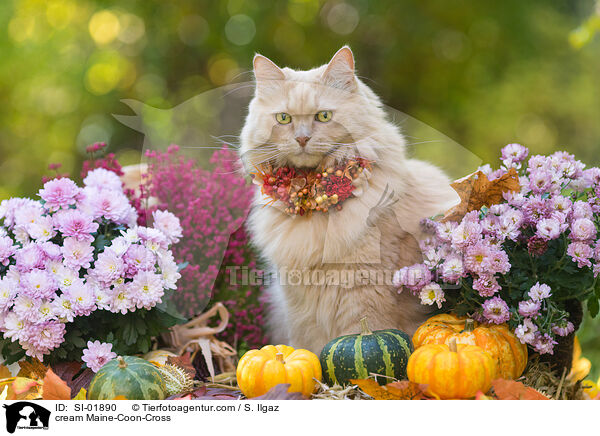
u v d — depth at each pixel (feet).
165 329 8.89
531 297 7.36
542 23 24.30
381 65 23.50
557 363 8.34
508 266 7.43
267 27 23.79
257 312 10.94
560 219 7.47
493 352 7.39
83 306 7.72
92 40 24.88
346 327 8.68
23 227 8.31
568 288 7.85
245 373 7.32
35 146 24.73
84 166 11.29
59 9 24.64
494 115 23.49
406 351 7.64
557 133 24.31
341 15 24.13
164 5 24.44
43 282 7.65
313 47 23.44
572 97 24.14
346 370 7.46
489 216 7.79
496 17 24.12
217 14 24.26
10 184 24.30
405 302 8.66
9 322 7.61
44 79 24.82
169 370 7.93
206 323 10.67
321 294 8.70
